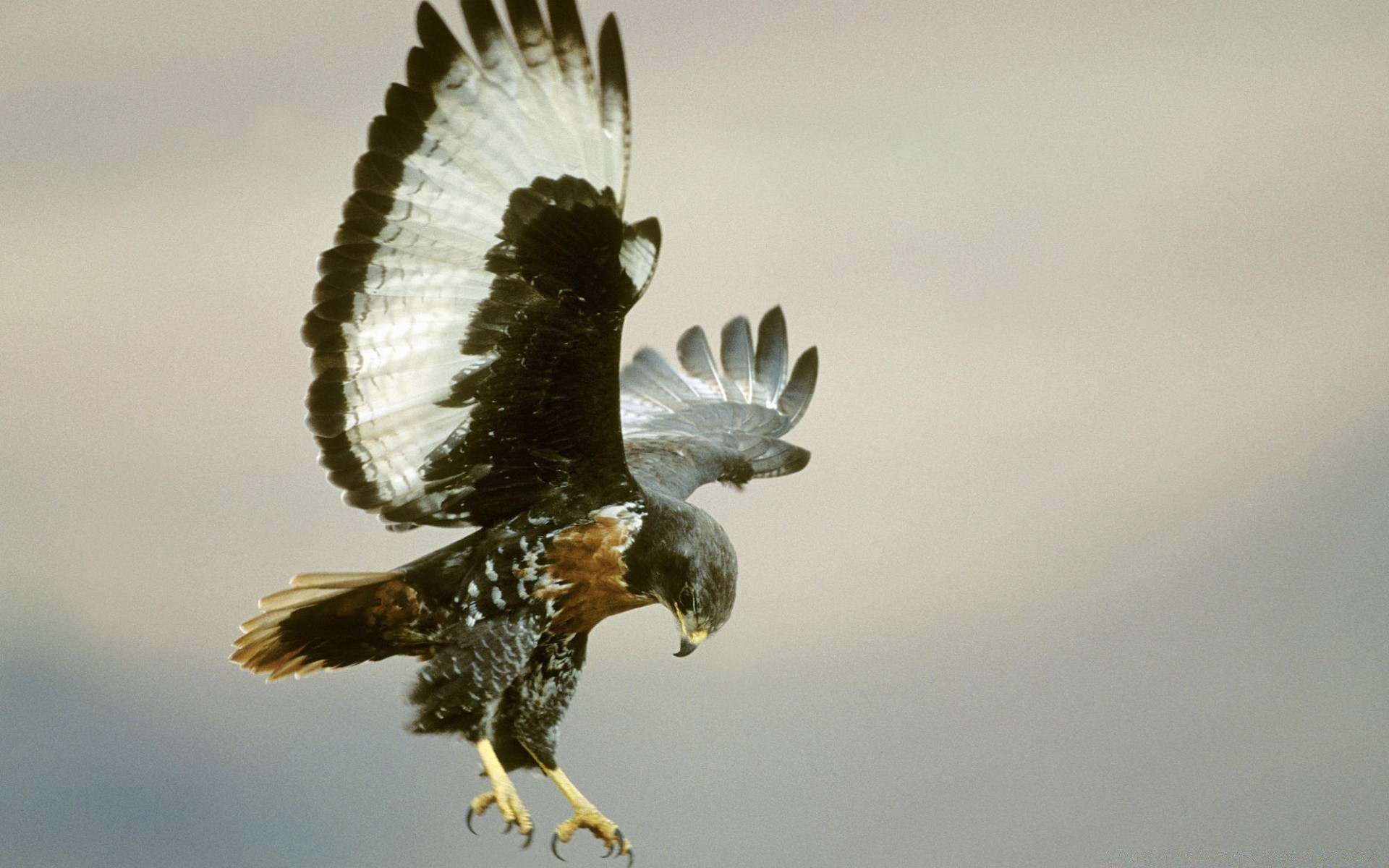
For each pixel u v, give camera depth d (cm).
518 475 1204
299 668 1236
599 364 1166
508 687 1222
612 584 1207
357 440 1173
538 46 1137
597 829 1270
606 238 1132
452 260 1152
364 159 1141
